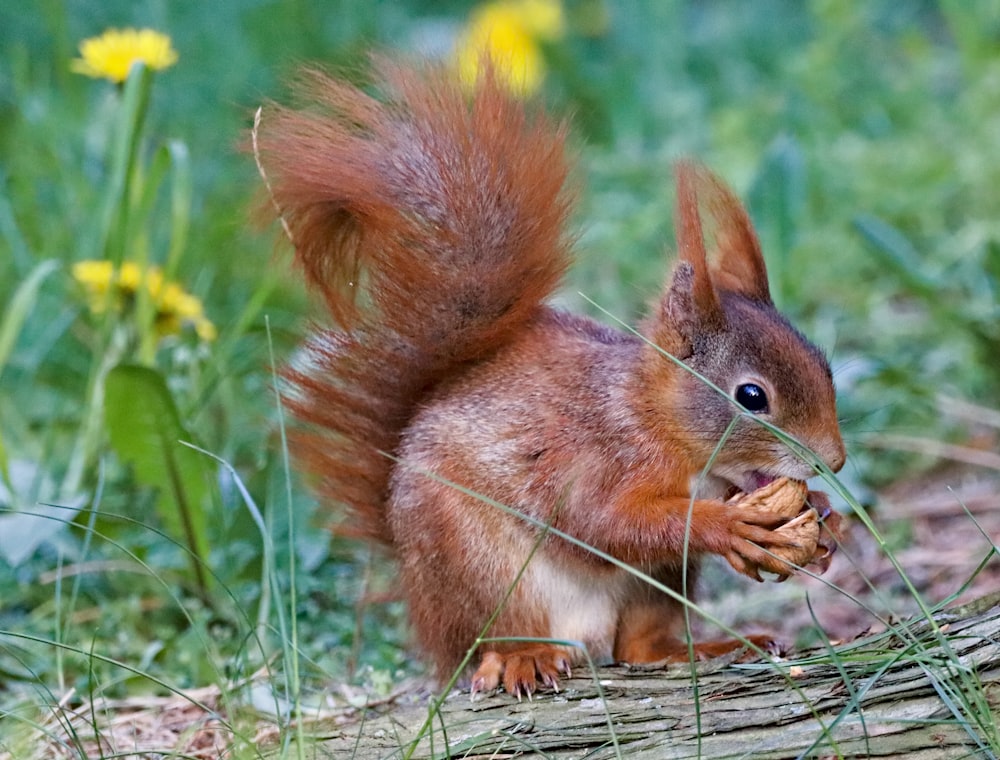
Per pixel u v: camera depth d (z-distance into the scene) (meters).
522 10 19.25
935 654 7.09
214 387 11.84
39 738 8.33
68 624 9.38
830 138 17.56
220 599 10.52
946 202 15.98
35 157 15.49
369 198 8.76
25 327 13.77
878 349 13.83
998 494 11.95
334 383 9.26
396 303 8.93
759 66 20.38
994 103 16.66
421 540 8.70
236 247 14.86
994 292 13.24
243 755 7.22
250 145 9.13
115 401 10.01
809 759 6.72
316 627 10.43
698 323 8.62
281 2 19.50
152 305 11.53
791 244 14.26
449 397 8.90
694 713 7.30
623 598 8.97
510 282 8.87
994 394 12.93
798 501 8.34
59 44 15.96
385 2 20.70
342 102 9.08
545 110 9.30
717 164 16.42
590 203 16.22
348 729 7.82
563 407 8.65
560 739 7.29
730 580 11.33
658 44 20.09
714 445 8.58
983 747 6.49
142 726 8.80
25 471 11.12
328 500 9.37
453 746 7.34
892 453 12.71
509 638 7.09
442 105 9.03
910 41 19.20
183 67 18.48
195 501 10.38
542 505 8.55
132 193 11.88
